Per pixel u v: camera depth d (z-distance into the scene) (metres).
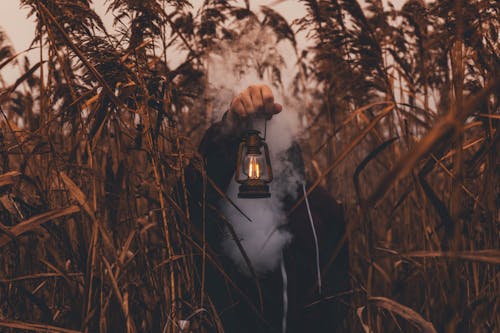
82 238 1.86
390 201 2.91
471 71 2.02
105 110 1.84
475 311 1.82
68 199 1.97
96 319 1.80
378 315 2.24
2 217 1.94
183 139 2.09
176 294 2.00
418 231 2.56
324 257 2.10
